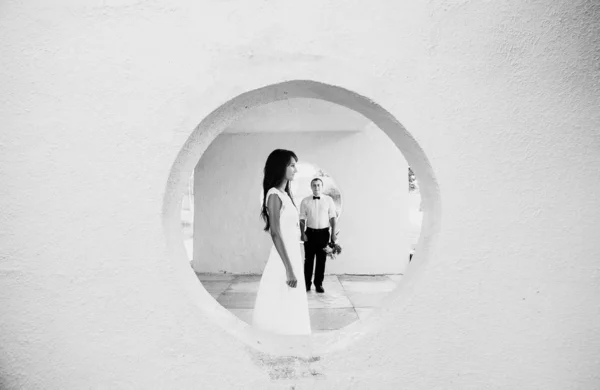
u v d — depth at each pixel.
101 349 1.26
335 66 1.23
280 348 1.31
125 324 1.25
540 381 1.24
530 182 1.23
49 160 1.26
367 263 6.48
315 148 6.60
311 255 5.24
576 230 1.23
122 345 1.26
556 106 1.23
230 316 1.40
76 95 1.26
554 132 1.23
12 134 1.27
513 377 1.24
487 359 1.24
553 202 1.23
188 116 1.24
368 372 1.25
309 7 1.23
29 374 1.27
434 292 1.24
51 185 1.26
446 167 1.23
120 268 1.25
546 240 1.23
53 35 1.26
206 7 1.24
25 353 1.26
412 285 1.28
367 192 6.52
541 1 1.22
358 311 4.30
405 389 1.25
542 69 1.22
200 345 1.25
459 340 1.24
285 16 1.23
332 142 6.57
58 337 1.26
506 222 1.23
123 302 1.25
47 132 1.26
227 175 6.68
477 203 1.23
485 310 1.24
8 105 1.27
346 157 6.56
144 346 1.26
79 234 1.26
